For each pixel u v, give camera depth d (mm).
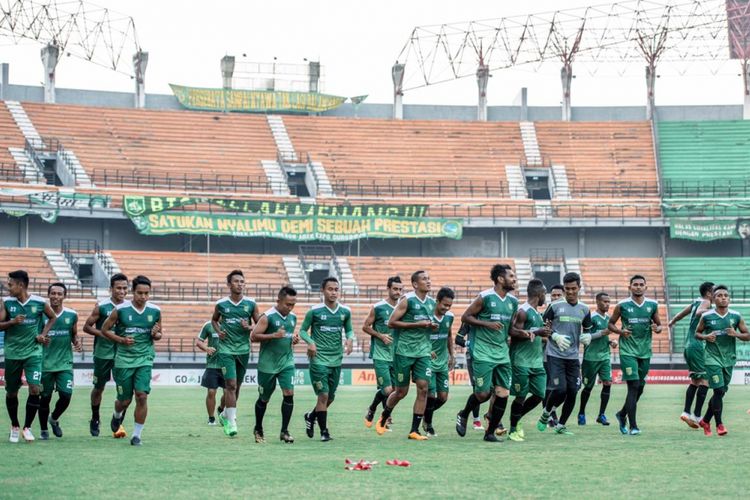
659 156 82938
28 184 71688
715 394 22203
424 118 89625
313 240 75562
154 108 86250
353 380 60000
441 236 74875
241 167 79500
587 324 22688
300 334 20984
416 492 13289
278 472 15352
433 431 22641
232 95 86938
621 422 22891
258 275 71562
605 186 80938
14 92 82750
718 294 22234
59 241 72812
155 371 57562
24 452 18359
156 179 76312
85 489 13562
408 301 21031
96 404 22438
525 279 75312
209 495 13039
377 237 74750
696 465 16281
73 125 78688
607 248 79500
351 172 80750
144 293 20172
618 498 12812
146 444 20109
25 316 20391
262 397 20578
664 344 67562
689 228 75750
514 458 17328
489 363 20641
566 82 88188
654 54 85312
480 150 84000
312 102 88375
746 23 88938
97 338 22312
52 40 82062
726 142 83375
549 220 76688
